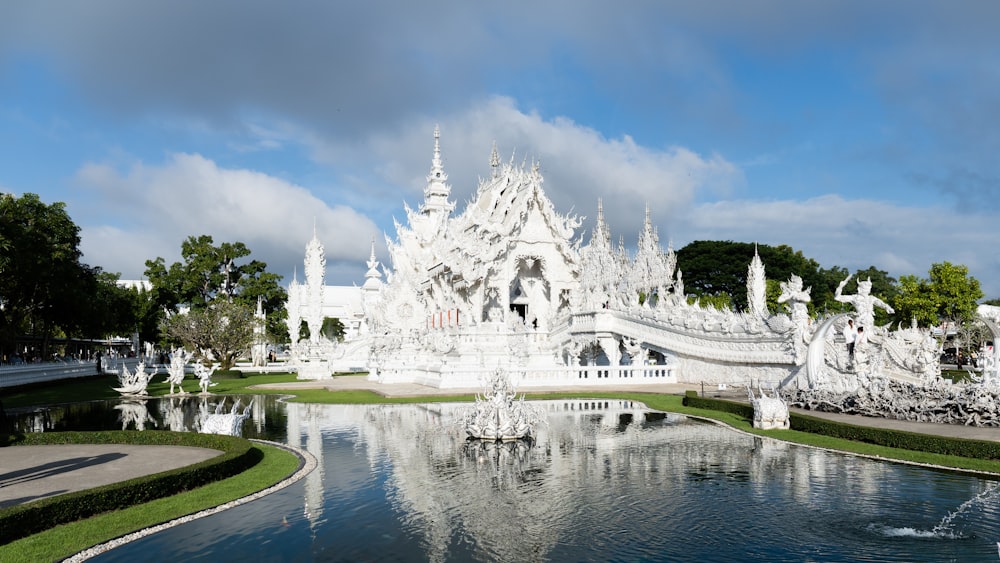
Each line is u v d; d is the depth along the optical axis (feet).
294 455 72.38
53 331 260.42
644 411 111.24
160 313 301.43
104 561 40.57
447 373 149.79
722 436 82.79
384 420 100.89
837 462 65.92
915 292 236.43
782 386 125.08
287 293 333.42
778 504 51.49
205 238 318.45
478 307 198.39
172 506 51.44
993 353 101.91
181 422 104.32
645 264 231.91
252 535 45.27
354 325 400.88
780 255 314.55
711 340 150.20
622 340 187.62
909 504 51.06
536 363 179.01
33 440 77.05
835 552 41.68
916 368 107.24
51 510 46.34
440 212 270.87
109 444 77.25
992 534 44.47
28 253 152.46
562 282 212.43
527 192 206.80
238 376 217.15
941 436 68.18
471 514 49.80
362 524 47.57
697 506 51.24
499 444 78.18
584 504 52.11
